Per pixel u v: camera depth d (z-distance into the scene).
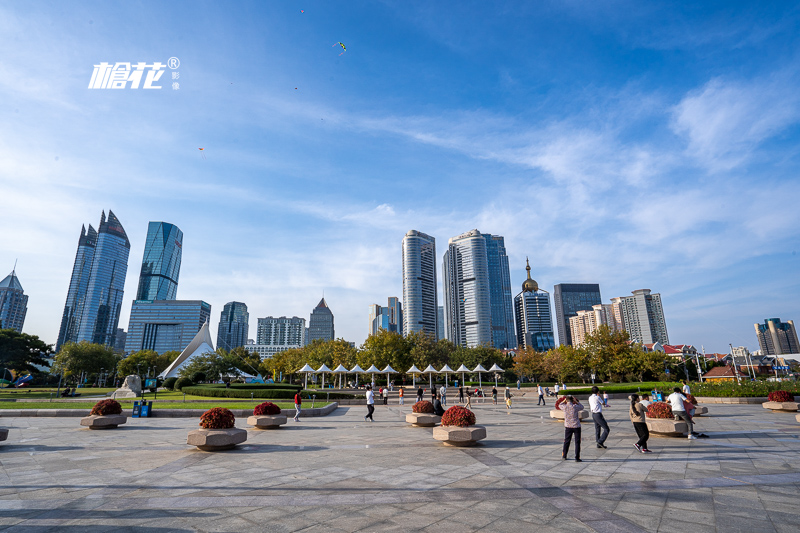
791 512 6.03
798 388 30.31
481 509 6.21
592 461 9.81
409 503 6.54
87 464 9.65
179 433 15.43
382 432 15.90
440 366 70.75
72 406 24.66
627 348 50.94
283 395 32.56
